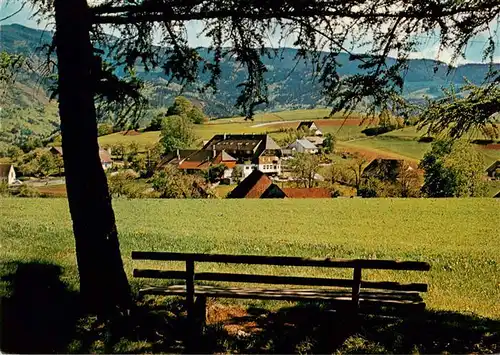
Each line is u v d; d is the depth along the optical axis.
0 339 6.18
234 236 20.80
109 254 6.98
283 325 7.09
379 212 33.91
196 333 6.54
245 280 6.91
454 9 5.95
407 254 17.22
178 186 49.75
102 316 6.86
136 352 5.99
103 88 6.57
